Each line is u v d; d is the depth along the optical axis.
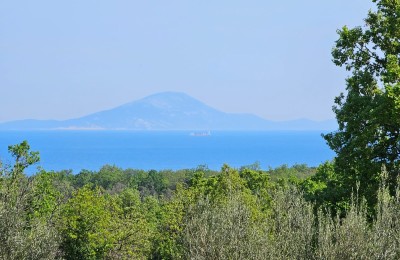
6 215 18.28
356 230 16.03
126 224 50.50
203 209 24.91
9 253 17.62
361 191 27.05
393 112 25.30
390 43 29.55
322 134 29.77
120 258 48.75
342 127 28.97
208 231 21.20
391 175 25.66
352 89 30.20
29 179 20.97
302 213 20.84
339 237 16.22
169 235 47.94
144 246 50.28
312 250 17.84
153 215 75.94
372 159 27.48
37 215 28.84
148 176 161.12
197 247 20.94
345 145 28.62
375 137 27.41
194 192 44.62
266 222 21.58
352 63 30.83
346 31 30.70
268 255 18.75
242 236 20.27
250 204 30.48
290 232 19.30
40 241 18.78
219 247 20.14
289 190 23.12
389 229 15.91
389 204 17.47
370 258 15.24
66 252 41.16
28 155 33.03
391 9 29.67
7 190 19.53
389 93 25.09
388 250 15.26
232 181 38.94
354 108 28.70
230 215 21.42
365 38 30.50
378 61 30.38
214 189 40.19
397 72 26.34
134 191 125.12
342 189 27.75
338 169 28.72
